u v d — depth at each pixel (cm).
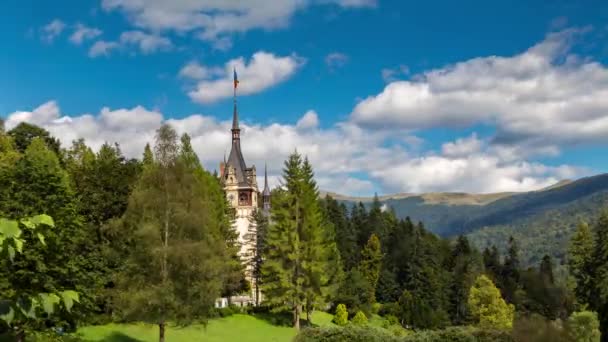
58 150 7588
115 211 5431
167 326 5269
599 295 4419
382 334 3475
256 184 12725
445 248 14625
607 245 6278
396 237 13625
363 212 16075
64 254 3572
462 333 3378
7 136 6425
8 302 661
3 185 3972
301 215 7700
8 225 615
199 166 7338
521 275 12375
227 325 6700
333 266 9344
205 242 4344
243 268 8888
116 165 5703
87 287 3803
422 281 11769
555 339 3481
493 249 14838
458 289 11712
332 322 8794
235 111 12962
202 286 4216
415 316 10412
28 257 3127
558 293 10931
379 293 12181
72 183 5397
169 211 4319
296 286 7394
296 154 7819
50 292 710
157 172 4394
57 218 3656
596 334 5044
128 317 4178
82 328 4619
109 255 4731
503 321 8975
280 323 7600
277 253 7625
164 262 4172
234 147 12775
